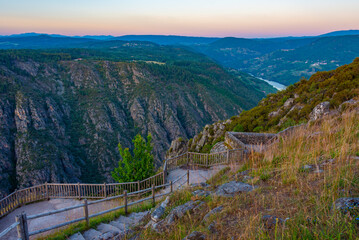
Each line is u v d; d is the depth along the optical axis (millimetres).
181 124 168625
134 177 14828
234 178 6082
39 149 103375
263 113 25109
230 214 3812
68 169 107750
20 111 114938
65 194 13133
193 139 28703
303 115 17969
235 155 12523
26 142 103562
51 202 12719
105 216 7586
